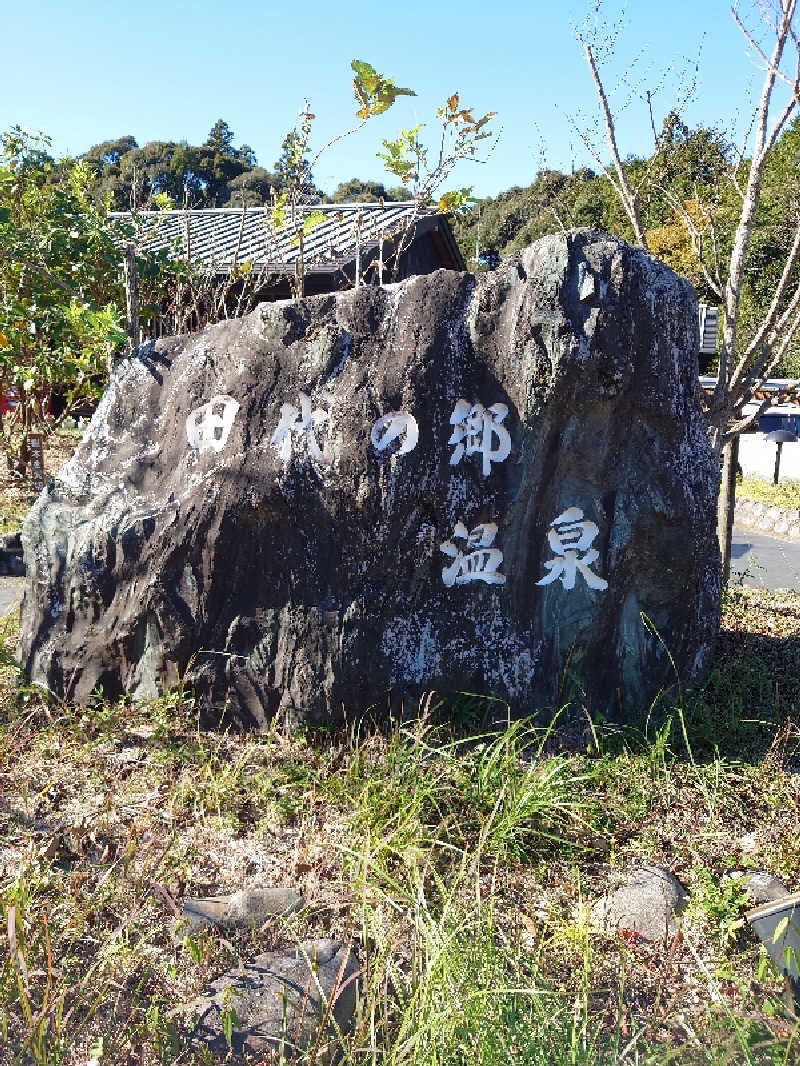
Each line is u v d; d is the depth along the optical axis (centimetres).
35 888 307
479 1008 244
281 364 442
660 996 289
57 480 489
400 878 325
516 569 438
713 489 457
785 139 1402
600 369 405
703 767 416
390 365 427
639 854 361
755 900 324
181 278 927
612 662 454
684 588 452
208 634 446
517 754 402
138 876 321
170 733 438
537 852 355
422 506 427
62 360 896
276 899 312
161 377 482
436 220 1208
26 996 237
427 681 433
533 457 425
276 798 385
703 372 1859
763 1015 277
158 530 448
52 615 473
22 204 1038
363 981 279
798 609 730
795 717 479
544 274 407
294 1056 250
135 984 276
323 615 430
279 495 430
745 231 561
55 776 396
